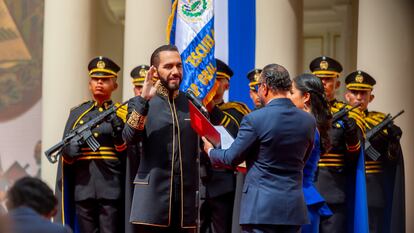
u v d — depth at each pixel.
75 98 14.73
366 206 11.55
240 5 14.35
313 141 9.47
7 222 6.48
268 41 14.22
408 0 13.75
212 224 11.67
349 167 11.70
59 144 11.67
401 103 13.69
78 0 14.93
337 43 18.03
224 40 14.31
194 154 10.07
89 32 15.00
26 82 18.05
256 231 9.22
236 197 11.38
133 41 14.36
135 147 11.16
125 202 11.34
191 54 11.59
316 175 11.60
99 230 11.87
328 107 10.11
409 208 13.73
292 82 10.10
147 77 9.77
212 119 11.77
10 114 18.06
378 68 13.74
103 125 11.76
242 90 14.28
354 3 17.64
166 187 9.90
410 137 13.72
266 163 9.20
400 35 13.73
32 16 18.09
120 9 17.64
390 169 12.79
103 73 12.02
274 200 9.15
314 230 10.05
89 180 11.73
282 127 9.18
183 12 11.68
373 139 12.52
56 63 14.78
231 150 9.24
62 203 11.76
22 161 17.94
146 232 10.01
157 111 10.00
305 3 18.11
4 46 18.16
